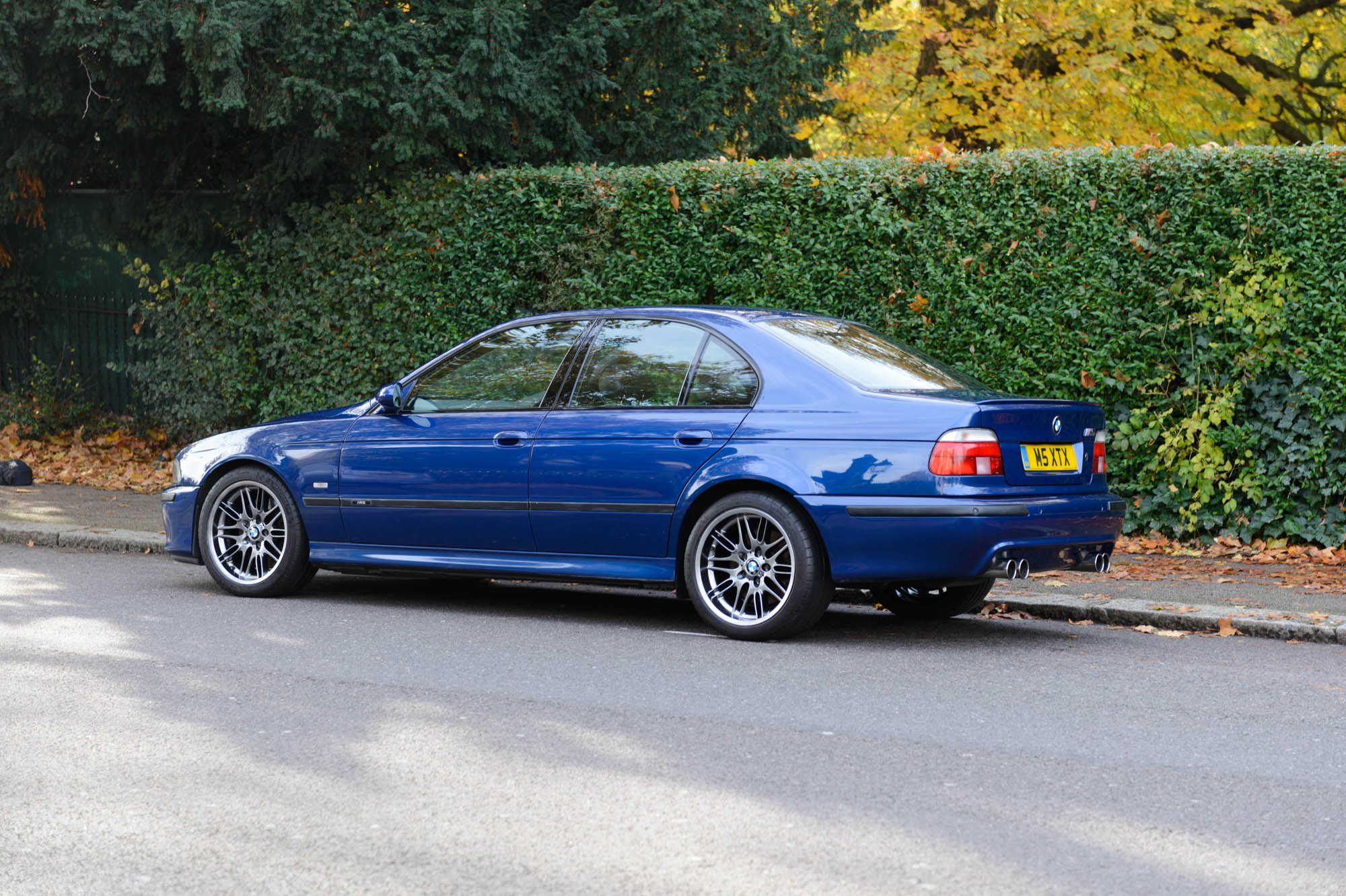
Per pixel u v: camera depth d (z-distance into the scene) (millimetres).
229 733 5223
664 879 3730
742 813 4293
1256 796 4523
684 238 11938
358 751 4992
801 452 7043
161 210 15117
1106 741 5223
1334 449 10055
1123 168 10422
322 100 12344
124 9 12234
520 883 3697
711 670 6480
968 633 7629
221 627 7535
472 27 12719
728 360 7453
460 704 5746
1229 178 10133
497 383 8133
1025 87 18328
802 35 15750
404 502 8180
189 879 3729
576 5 14336
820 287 11375
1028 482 6965
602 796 4461
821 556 7082
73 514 12211
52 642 6996
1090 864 3867
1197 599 8297
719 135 15180
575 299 12406
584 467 7605
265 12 12195
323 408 14031
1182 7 19156
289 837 4055
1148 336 10500
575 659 6742
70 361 17531
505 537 7906
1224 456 10344
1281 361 10078
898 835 4102
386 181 13469
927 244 11008
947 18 19281
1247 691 6129
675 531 7379
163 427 16484
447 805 4367
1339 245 9891
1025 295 10750
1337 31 21031
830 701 5852
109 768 4754
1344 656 7020
